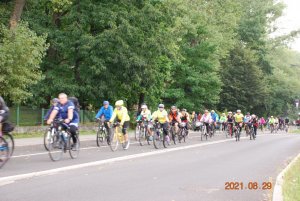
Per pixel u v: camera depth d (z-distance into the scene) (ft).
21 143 68.80
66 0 99.30
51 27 110.32
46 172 38.65
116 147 63.26
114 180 36.24
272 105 267.18
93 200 28.30
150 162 50.08
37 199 27.89
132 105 143.33
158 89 140.56
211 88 168.86
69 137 49.73
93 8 108.47
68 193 30.09
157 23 119.85
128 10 116.16
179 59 156.76
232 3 196.44
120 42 108.27
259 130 201.57
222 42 186.29
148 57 116.06
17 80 83.15
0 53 80.07
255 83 216.95
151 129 73.87
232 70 213.87
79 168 42.78
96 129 114.42
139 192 31.65
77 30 107.55
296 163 54.90
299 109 317.22
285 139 119.14
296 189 35.06
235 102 211.41
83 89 109.50
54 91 107.65
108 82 112.88
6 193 29.35
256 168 48.88
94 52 107.34
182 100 161.27
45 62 110.11
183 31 152.66
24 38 83.15
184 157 57.47
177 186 34.78
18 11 93.66
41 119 97.14
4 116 40.16
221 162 53.31
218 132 140.67
